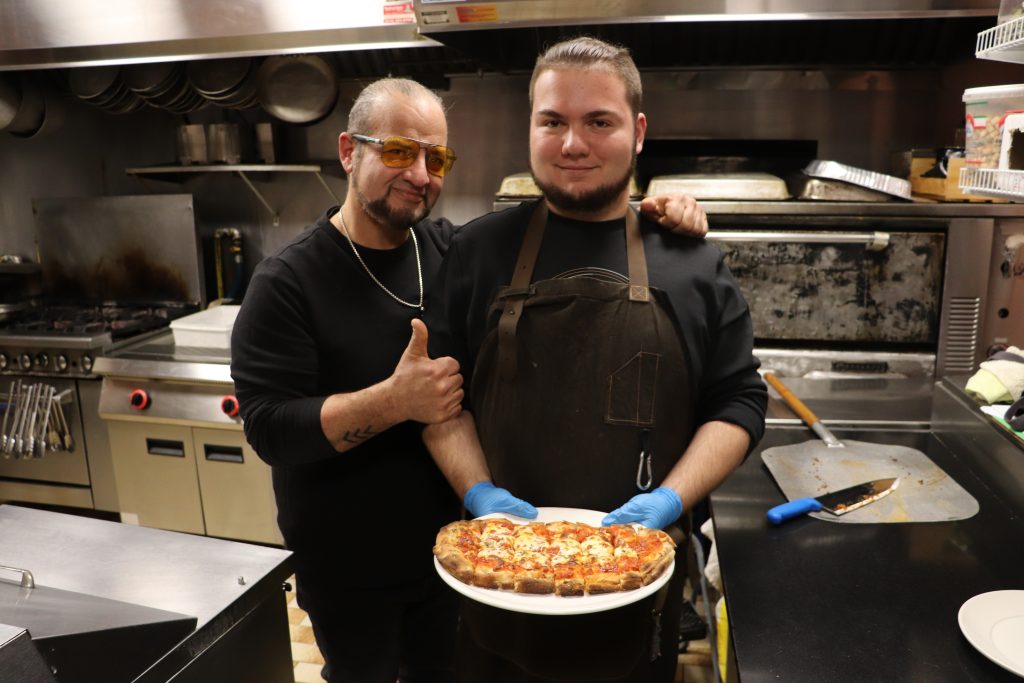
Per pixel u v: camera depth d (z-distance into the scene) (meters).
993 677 0.99
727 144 3.01
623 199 1.30
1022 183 1.33
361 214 1.54
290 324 1.47
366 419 1.37
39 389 2.91
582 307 1.21
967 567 1.25
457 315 1.36
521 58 2.79
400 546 1.60
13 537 1.37
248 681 1.26
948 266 2.39
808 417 1.89
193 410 2.77
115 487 3.04
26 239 3.62
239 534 2.91
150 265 3.39
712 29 2.59
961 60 2.65
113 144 3.48
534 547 1.13
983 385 1.66
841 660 1.03
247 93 3.06
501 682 1.24
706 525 1.94
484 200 3.23
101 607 1.06
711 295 1.27
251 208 3.39
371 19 2.32
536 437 1.25
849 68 2.84
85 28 2.54
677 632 1.31
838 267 2.44
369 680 1.64
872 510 1.44
